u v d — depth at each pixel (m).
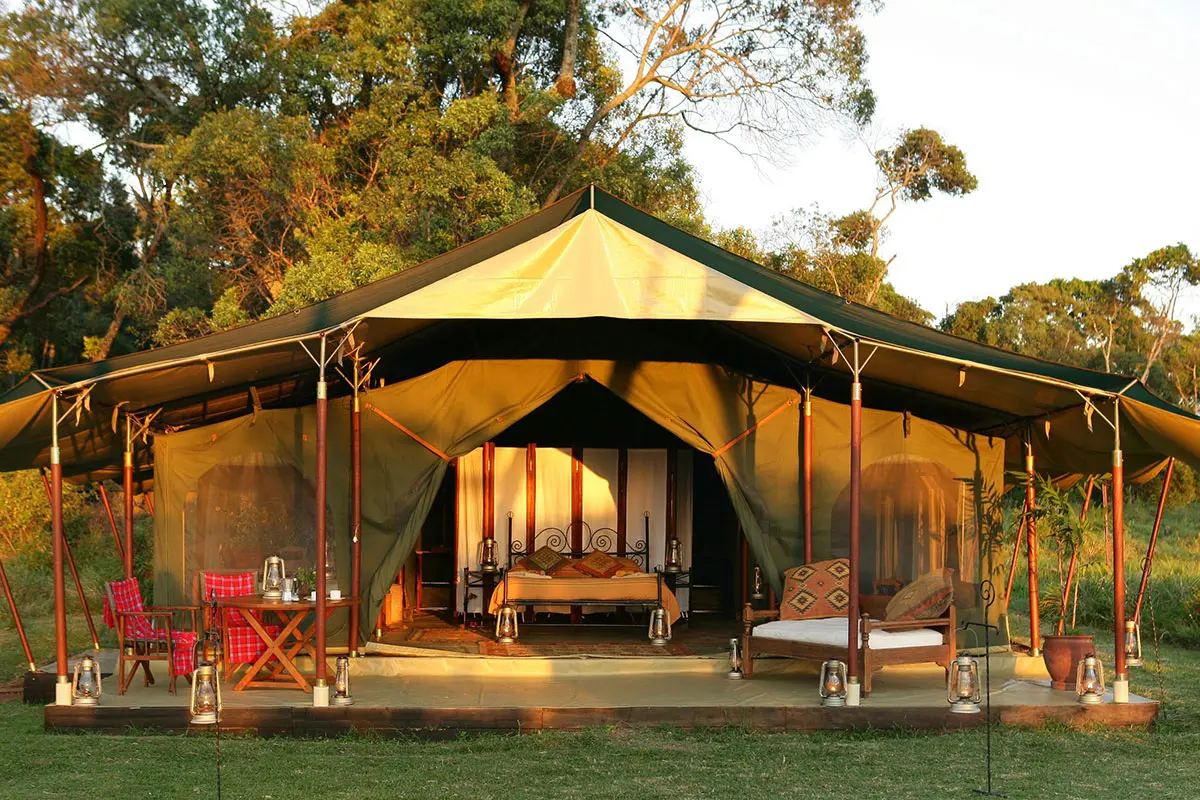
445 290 7.38
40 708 8.17
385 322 8.41
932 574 8.31
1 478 17.02
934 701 7.68
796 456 9.71
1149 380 35.38
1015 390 8.72
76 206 26.36
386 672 8.94
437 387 9.49
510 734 7.16
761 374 9.80
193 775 6.11
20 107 23.31
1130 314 40.97
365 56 21.27
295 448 9.42
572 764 6.39
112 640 11.74
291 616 9.05
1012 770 6.29
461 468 11.87
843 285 27.64
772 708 7.37
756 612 8.81
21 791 5.76
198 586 9.21
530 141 23.11
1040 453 10.55
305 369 9.41
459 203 19.39
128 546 9.80
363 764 6.40
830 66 23.20
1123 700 7.59
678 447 11.98
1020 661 9.35
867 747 6.88
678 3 23.52
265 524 9.37
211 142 19.67
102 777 6.06
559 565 11.03
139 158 25.03
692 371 9.73
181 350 7.79
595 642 10.16
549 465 11.92
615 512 11.88
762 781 6.02
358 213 19.64
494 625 11.33
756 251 25.94
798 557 9.63
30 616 13.77
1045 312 40.31
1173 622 12.55
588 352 9.67
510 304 7.39
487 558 11.72
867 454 9.80
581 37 24.55
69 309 28.55
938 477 9.91
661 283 7.43
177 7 23.02
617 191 23.53
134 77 23.64
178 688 8.08
